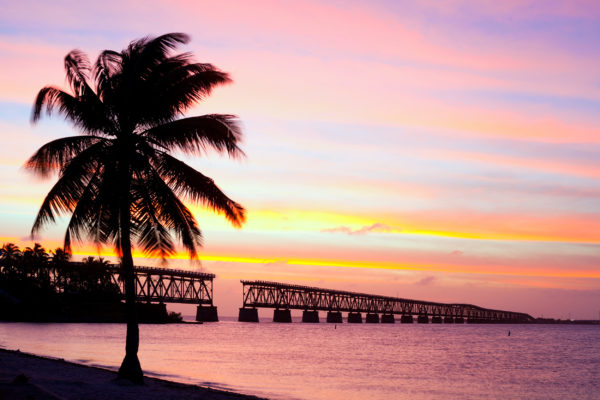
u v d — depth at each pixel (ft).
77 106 77.25
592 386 167.84
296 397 120.16
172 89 76.84
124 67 78.74
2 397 51.60
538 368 226.17
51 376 85.87
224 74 76.89
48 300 478.59
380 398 128.47
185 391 82.43
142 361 189.78
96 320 510.58
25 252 485.56
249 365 198.08
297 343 388.37
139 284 588.50
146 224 82.64
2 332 306.96
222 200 78.95
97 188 78.79
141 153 81.87
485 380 178.91
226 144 76.48
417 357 277.64
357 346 368.68
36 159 73.72
